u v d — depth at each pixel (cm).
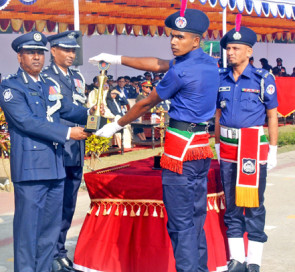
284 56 2611
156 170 480
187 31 378
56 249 479
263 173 458
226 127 458
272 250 538
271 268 487
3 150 826
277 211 691
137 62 435
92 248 457
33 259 412
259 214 461
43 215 424
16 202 413
